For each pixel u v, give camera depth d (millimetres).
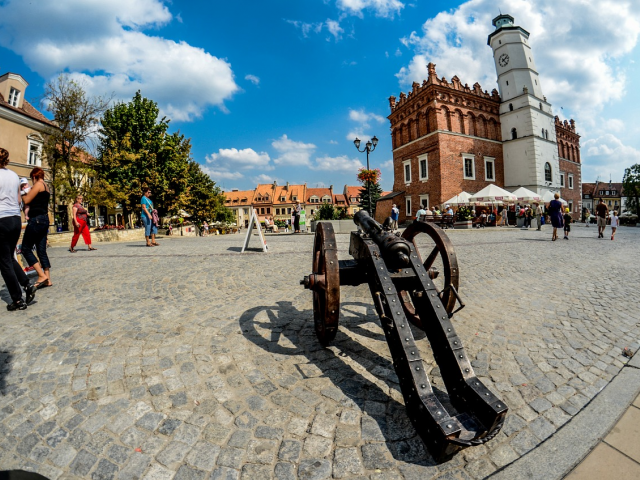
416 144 30312
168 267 6527
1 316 3760
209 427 1945
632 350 2875
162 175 26109
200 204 41469
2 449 1798
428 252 8828
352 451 1761
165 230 28609
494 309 3965
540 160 31203
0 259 3816
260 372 2531
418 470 1638
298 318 3666
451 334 1977
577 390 2291
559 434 1862
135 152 25875
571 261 7297
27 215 4902
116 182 24125
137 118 26047
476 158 30094
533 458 1701
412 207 31156
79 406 2139
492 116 32156
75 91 19469
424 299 2201
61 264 6898
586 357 2762
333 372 2527
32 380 2436
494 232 17625
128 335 3215
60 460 1721
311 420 1998
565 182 41219
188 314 3811
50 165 20531
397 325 1970
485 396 1659
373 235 2787
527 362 2674
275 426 1951
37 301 4316
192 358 2754
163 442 1836
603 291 4785
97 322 3559
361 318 3668
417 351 1874
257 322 3549
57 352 2861
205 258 7715
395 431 1902
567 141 41938
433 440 1597
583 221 40562
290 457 1726
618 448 1753
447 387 1945
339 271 2650
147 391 2295
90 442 1839
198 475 1620
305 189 89938
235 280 5457
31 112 26203
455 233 16812
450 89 28469
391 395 2242
